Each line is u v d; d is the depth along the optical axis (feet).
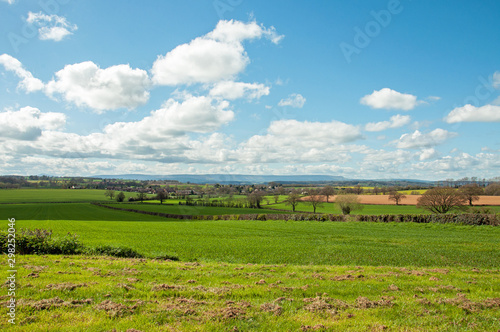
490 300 33.81
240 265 55.42
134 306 29.07
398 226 154.81
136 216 273.13
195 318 27.07
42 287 33.71
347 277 44.24
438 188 221.66
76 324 25.09
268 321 26.99
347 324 26.66
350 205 264.93
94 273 41.73
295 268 52.08
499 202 249.34
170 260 62.54
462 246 94.79
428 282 42.16
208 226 174.60
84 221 214.28
